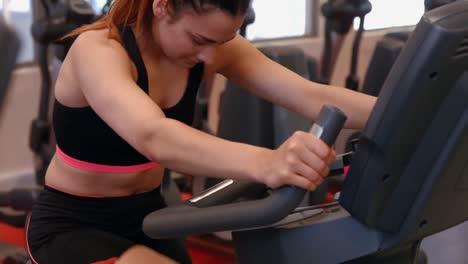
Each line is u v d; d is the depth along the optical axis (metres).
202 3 1.24
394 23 4.26
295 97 1.55
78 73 1.34
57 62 2.88
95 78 1.29
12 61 2.83
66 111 1.46
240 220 1.15
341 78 4.23
